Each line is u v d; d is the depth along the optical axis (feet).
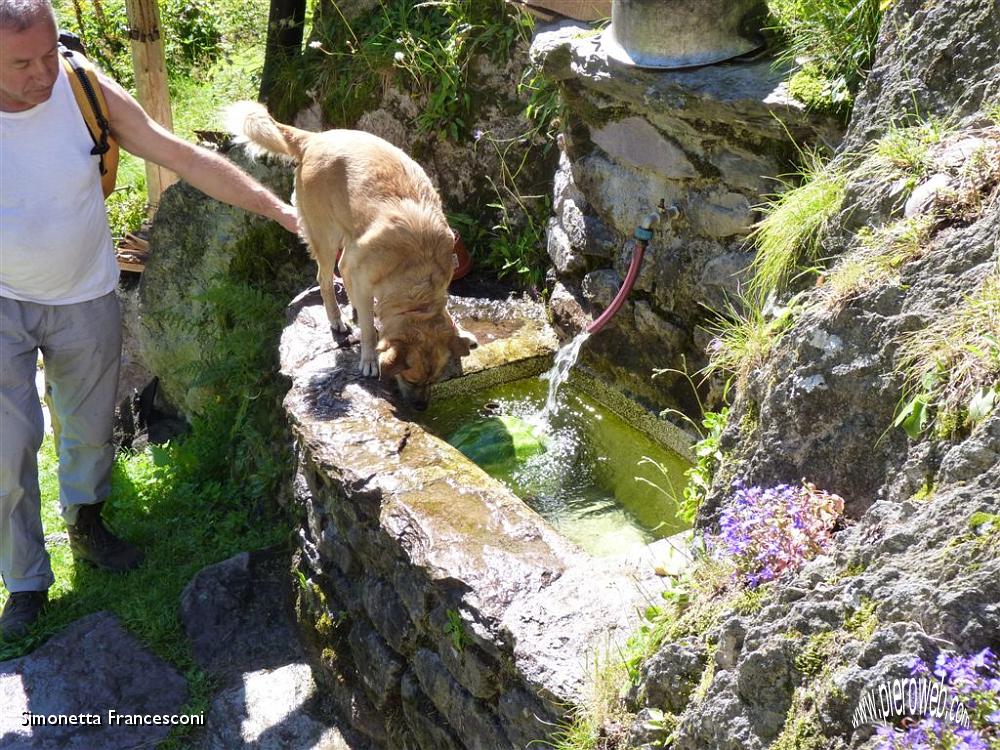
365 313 9.34
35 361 8.70
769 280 6.81
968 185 5.40
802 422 5.47
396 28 12.21
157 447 11.93
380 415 8.61
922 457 4.69
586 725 5.33
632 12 7.96
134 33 14.58
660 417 8.97
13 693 8.30
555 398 9.83
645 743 5.05
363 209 9.26
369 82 12.17
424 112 11.85
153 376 13.24
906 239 5.38
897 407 5.02
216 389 11.86
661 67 7.94
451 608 6.39
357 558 8.00
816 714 4.11
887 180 5.88
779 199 7.66
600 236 9.53
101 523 9.96
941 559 4.06
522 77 10.98
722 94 7.52
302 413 8.76
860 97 6.68
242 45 21.44
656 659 5.14
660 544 6.50
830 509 5.14
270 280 12.14
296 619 8.89
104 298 8.93
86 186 8.38
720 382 8.07
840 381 5.30
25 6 7.29
